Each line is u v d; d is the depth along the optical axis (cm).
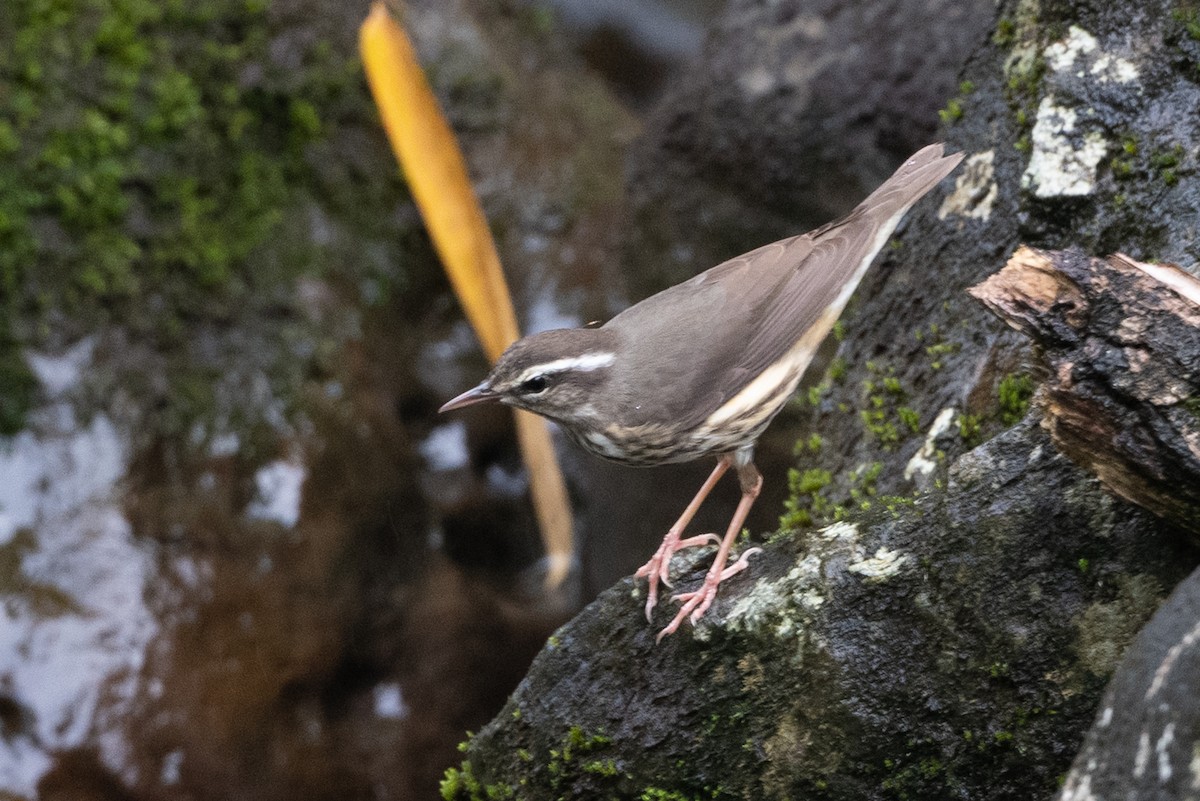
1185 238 682
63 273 1262
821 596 659
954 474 647
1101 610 599
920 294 838
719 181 1270
